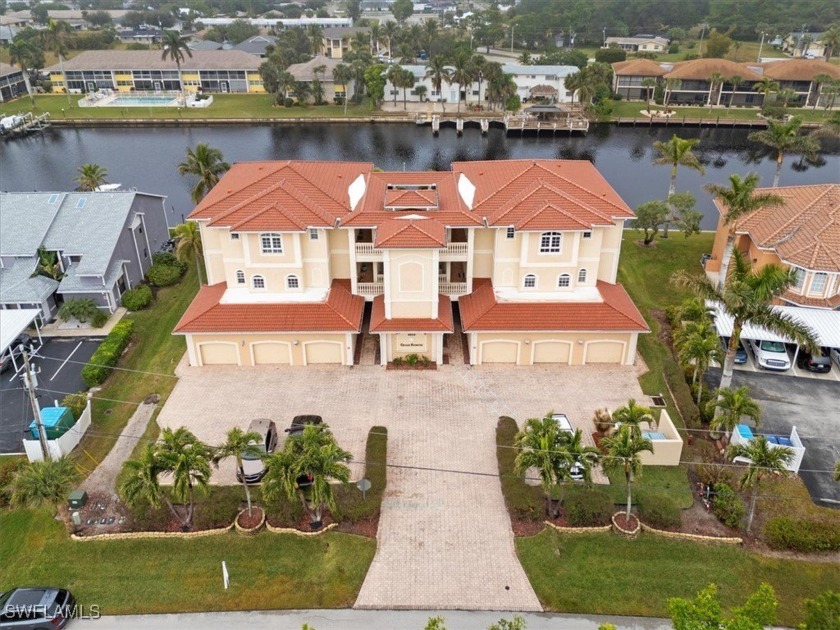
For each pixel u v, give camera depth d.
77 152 122.06
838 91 136.88
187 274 67.19
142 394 49.47
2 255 59.53
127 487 34.56
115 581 35.12
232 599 34.16
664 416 44.06
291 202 51.66
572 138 131.62
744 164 114.56
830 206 58.50
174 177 107.31
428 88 150.12
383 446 43.00
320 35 190.00
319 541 37.16
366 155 120.25
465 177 58.75
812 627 26.41
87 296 59.19
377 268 53.72
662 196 97.62
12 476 40.72
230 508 38.16
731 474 41.56
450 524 38.41
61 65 154.75
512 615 33.44
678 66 152.50
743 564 35.97
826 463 42.97
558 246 50.88
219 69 160.62
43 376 51.62
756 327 52.12
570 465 35.59
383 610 33.69
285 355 52.19
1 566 36.19
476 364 52.28
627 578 35.19
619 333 50.94
